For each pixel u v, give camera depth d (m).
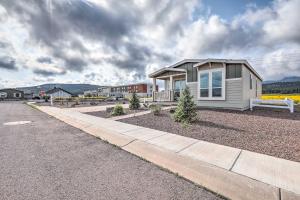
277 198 2.22
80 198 2.31
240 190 2.43
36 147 4.64
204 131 5.78
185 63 13.06
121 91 64.69
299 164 3.16
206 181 2.72
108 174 3.02
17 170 3.19
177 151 4.02
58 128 7.34
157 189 2.53
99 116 10.41
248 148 4.08
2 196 2.36
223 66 10.59
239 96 10.09
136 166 3.38
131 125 7.30
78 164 3.48
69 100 31.19
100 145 4.84
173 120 7.95
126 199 2.28
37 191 2.48
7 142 5.14
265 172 2.88
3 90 63.50
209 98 11.34
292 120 7.19
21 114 12.82
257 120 7.25
